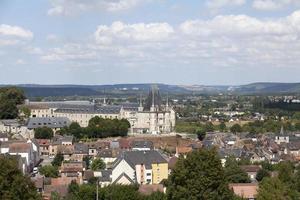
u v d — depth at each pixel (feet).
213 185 577.43
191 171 583.17
